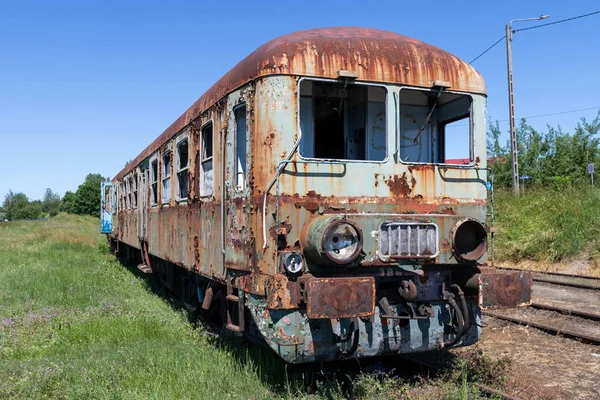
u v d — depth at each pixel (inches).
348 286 179.2
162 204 404.2
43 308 356.5
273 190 196.1
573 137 896.9
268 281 189.9
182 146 345.4
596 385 215.9
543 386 215.5
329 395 195.8
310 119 219.3
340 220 181.6
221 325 312.5
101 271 557.3
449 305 213.2
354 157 231.3
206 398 195.0
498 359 238.4
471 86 223.9
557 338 287.7
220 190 243.0
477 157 225.3
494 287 199.2
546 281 453.1
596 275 482.9
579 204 592.7
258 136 200.7
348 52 206.1
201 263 277.7
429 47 224.7
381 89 223.5
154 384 208.2
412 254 195.3
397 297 207.2
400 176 211.6
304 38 206.2
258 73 202.5
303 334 191.9
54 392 203.6
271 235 194.5
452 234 203.6
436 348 211.2
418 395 197.8
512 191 775.1
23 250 808.9
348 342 197.2
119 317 329.1
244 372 219.0
